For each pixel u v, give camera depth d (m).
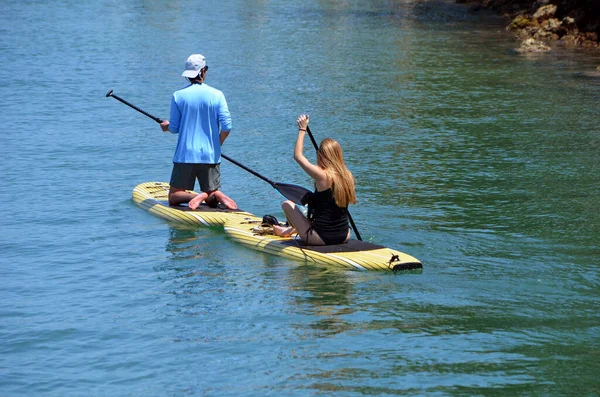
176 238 29.83
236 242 29.25
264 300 23.75
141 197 34.22
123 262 27.36
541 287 24.66
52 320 22.69
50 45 88.06
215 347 20.80
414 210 32.84
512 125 50.16
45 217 32.41
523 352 20.36
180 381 19.06
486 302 23.48
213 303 23.66
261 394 18.36
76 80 66.38
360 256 26.48
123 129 49.31
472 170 39.50
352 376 19.09
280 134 47.75
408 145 44.97
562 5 98.00
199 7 135.88
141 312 23.11
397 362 19.80
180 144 32.25
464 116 53.03
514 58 79.00
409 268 26.00
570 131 48.38
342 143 45.41
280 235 28.92
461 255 27.56
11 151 43.44
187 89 32.12
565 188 36.19
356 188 36.22
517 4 123.00
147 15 122.50
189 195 32.59
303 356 20.20
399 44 90.19
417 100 58.75
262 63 76.31
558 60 77.50
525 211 32.69
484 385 18.69
